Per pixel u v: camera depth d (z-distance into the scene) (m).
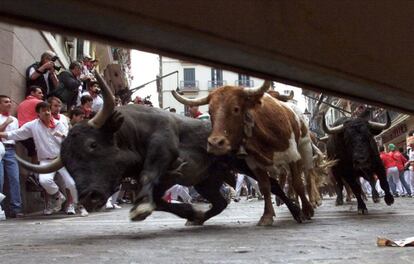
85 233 6.62
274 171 7.41
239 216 9.62
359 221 7.41
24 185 12.07
